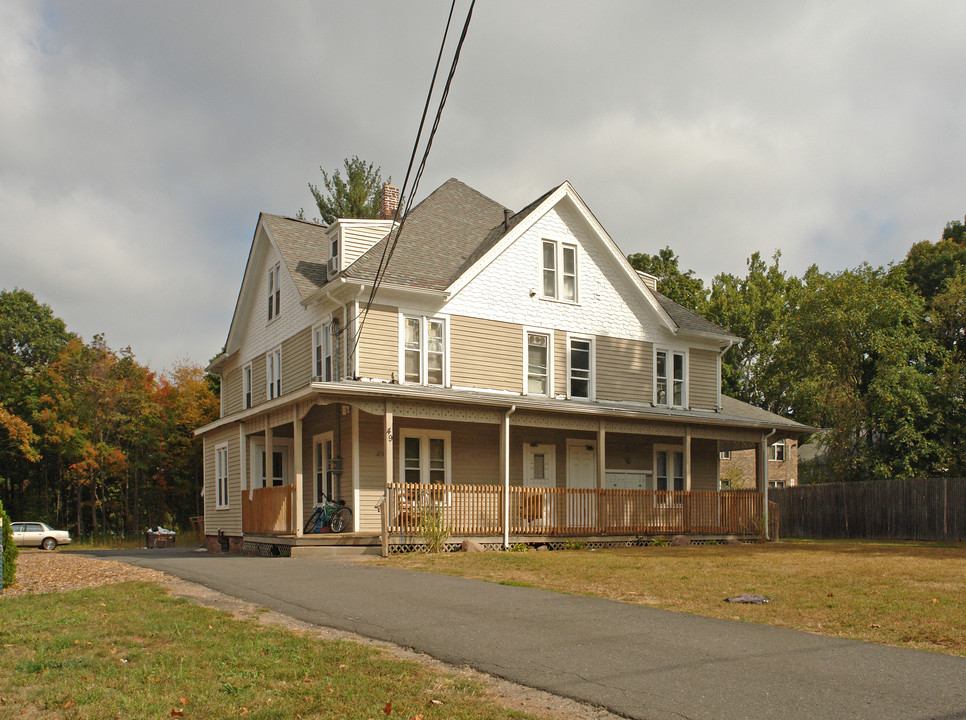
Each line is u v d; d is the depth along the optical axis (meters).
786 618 9.48
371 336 20.64
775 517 25.91
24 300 55.38
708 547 21.05
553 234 24.28
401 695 6.22
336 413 21.69
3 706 5.98
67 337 56.41
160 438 47.31
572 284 24.53
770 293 48.91
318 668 6.98
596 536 21.56
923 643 8.20
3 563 12.54
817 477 36.50
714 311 48.38
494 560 15.90
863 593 11.39
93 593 11.52
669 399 26.08
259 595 11.16
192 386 48.56
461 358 21.94
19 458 47.03
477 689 6.42
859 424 33.06
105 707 5.90
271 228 25.67
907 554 18.28
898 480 28.16
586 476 24.61
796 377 36.91
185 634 8.42
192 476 49.44
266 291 27.09
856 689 6.40
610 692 6.34
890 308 33.22
